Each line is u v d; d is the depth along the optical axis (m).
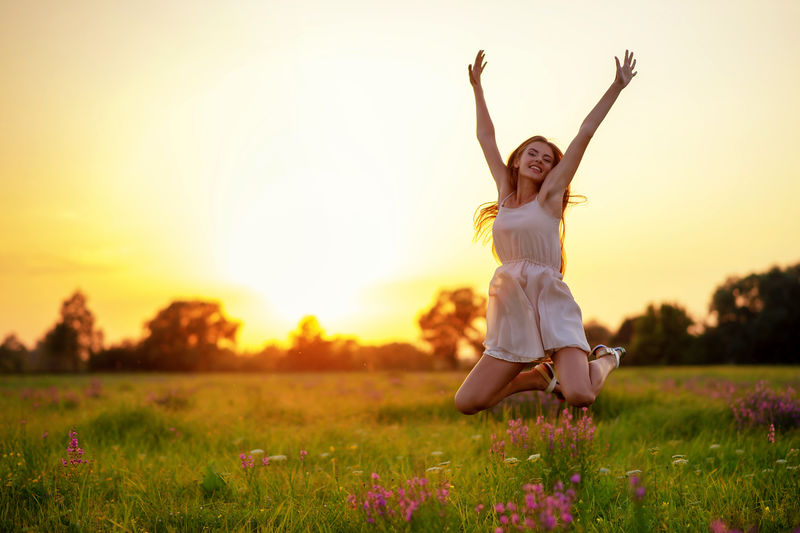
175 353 85.12
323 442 7.23
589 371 3.98
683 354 67.75
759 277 66.00
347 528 3.65
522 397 9.11
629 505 3.79
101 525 3.83
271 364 76.94
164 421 8.30
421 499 3.21
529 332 4.01
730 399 8.61
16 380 31.36
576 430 4.83
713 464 5.38
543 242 4.14
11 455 5.40
